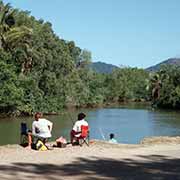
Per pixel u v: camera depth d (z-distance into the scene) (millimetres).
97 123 60312
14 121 56656
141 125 58250
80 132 18641
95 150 17344
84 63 121188
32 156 15539
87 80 118000
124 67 169625
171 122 64375
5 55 61156
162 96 116938
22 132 18703
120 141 38750
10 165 13648
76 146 18297
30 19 73438
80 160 14906
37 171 12805
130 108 111562
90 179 11906
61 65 80938
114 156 16016
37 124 17812
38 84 73625
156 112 93500
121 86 155000
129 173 12875
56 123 55938
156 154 16766
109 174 12664
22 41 65188
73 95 96938
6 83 60812
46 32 79688
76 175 12383
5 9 62469
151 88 135375
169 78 119438
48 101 73688
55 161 14594
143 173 12891
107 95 145500
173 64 131000
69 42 118125
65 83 82812
